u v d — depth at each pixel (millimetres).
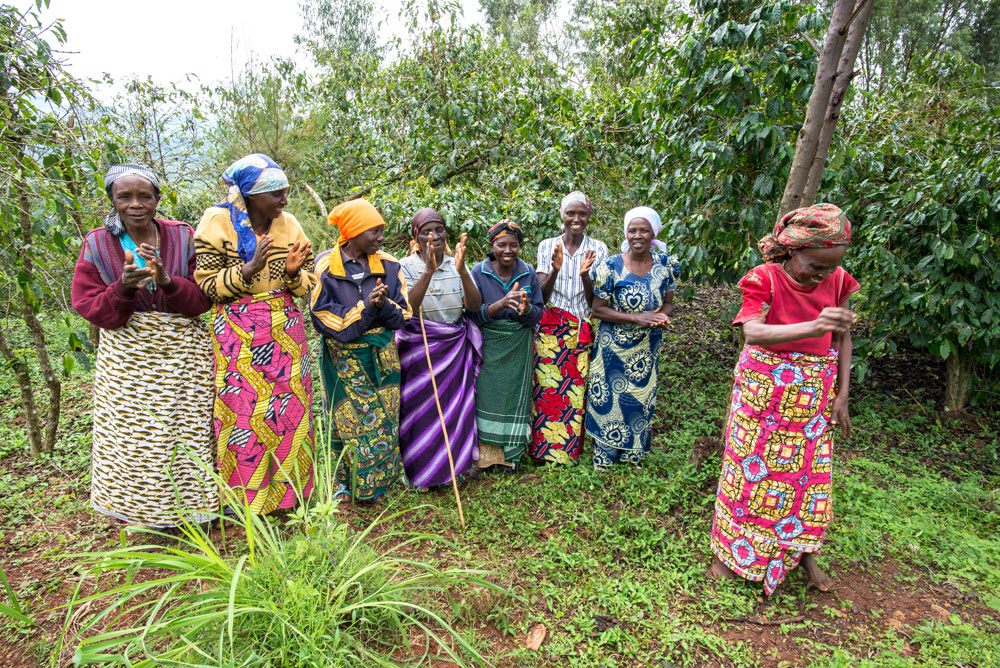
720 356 6414
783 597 2928
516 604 2801
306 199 6621
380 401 3492
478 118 6492
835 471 4215
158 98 6047
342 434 3496
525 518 3469
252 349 3092
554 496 3672
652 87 5512
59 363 5781
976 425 5121
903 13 17219
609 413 3918
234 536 3215
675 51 4598
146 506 3047
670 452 4293
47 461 4004
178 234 3020
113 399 2953
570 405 4035
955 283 4742
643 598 2812
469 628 2613
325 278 3375
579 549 3195
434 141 6473
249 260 3055
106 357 2943
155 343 2908
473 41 6789
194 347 3033
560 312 3971
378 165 6840
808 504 2801
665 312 3887
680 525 3461
